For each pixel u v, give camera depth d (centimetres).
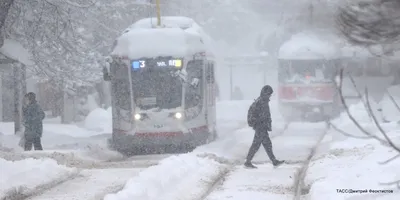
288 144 6681
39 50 7694
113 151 6088
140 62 6375
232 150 5997
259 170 4594
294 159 5397
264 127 4753
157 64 6366
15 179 3912
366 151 4903
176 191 3588
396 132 5881
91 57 9275
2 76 8606
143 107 6341
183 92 6334
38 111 6066
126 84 6400
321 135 7712
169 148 6712
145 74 6366
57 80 8188
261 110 4731
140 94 6362
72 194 3628
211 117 6800
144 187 3450
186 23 6856
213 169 4491
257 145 4756
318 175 3953
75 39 8038
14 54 7300
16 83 7625
